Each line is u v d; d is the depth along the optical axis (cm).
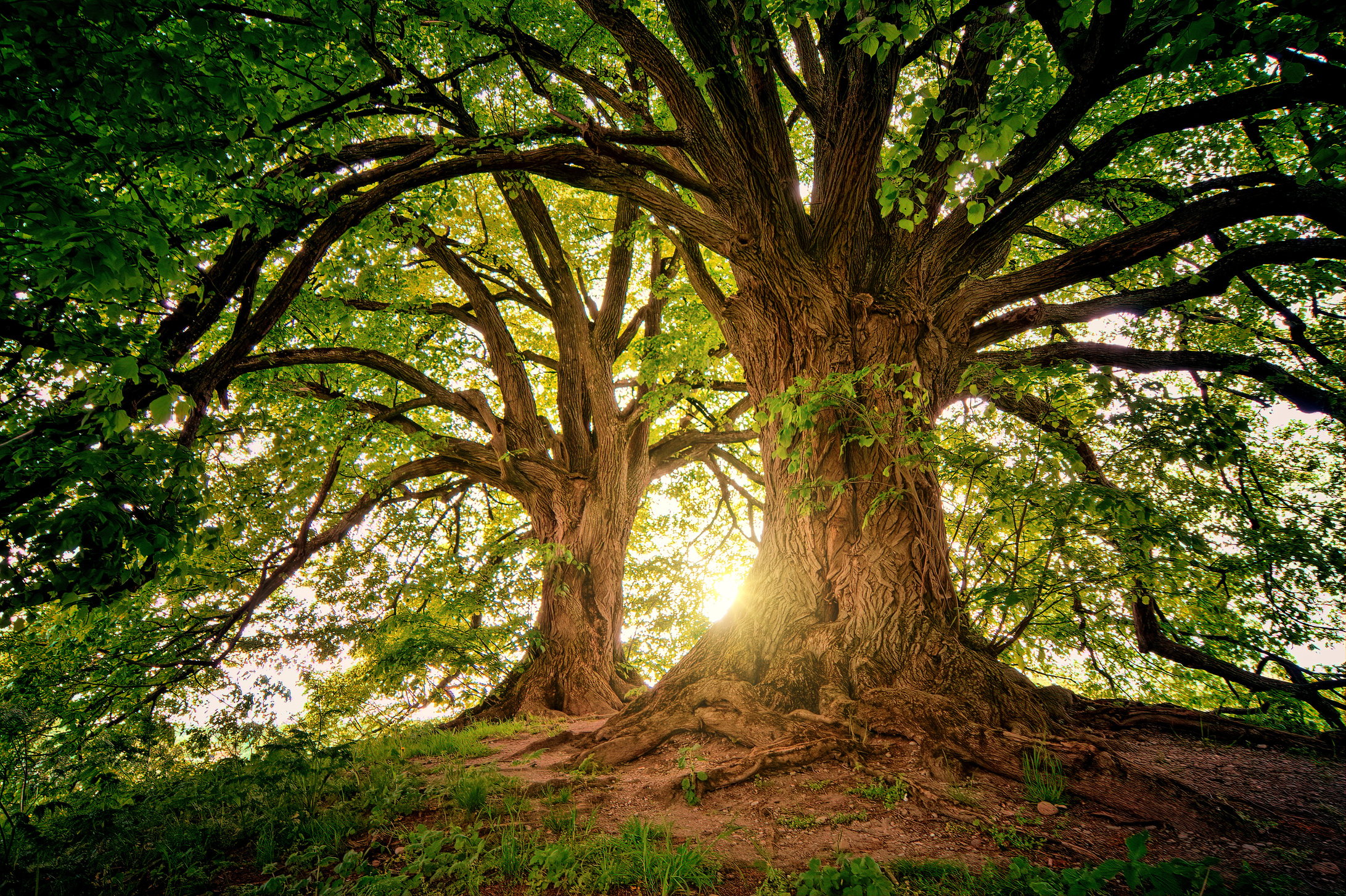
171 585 969
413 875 319
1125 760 400
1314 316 870
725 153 677
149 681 838
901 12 418
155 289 414
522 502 1243
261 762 507
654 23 960
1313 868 300
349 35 535
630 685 1096
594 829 369
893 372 557
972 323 687
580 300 1291
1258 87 548
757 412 624
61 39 310
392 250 1035
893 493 548
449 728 949
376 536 1266
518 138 683
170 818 421
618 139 650
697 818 381
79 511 313
